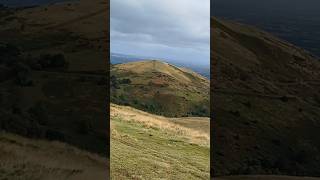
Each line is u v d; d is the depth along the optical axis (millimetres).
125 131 36625
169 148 32938
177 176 23500
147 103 112312
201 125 67125
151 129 41969
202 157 31188
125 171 22094
